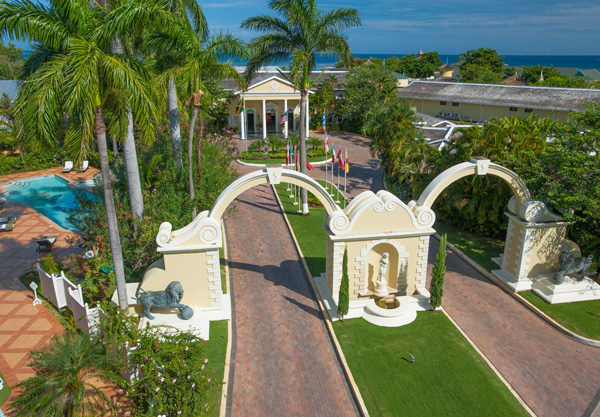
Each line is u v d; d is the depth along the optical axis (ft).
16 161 142.92
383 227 65.16
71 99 46.91
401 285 68.64
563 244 72.33
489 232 92.89
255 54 96.07
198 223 60.70
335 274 65.92
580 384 52.44
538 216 69.56
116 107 54.39
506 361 56.39
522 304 69.67
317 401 50.08
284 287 73.36
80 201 77.92
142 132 54.44
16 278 74.28
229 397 50.52
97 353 44.70
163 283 62.75
